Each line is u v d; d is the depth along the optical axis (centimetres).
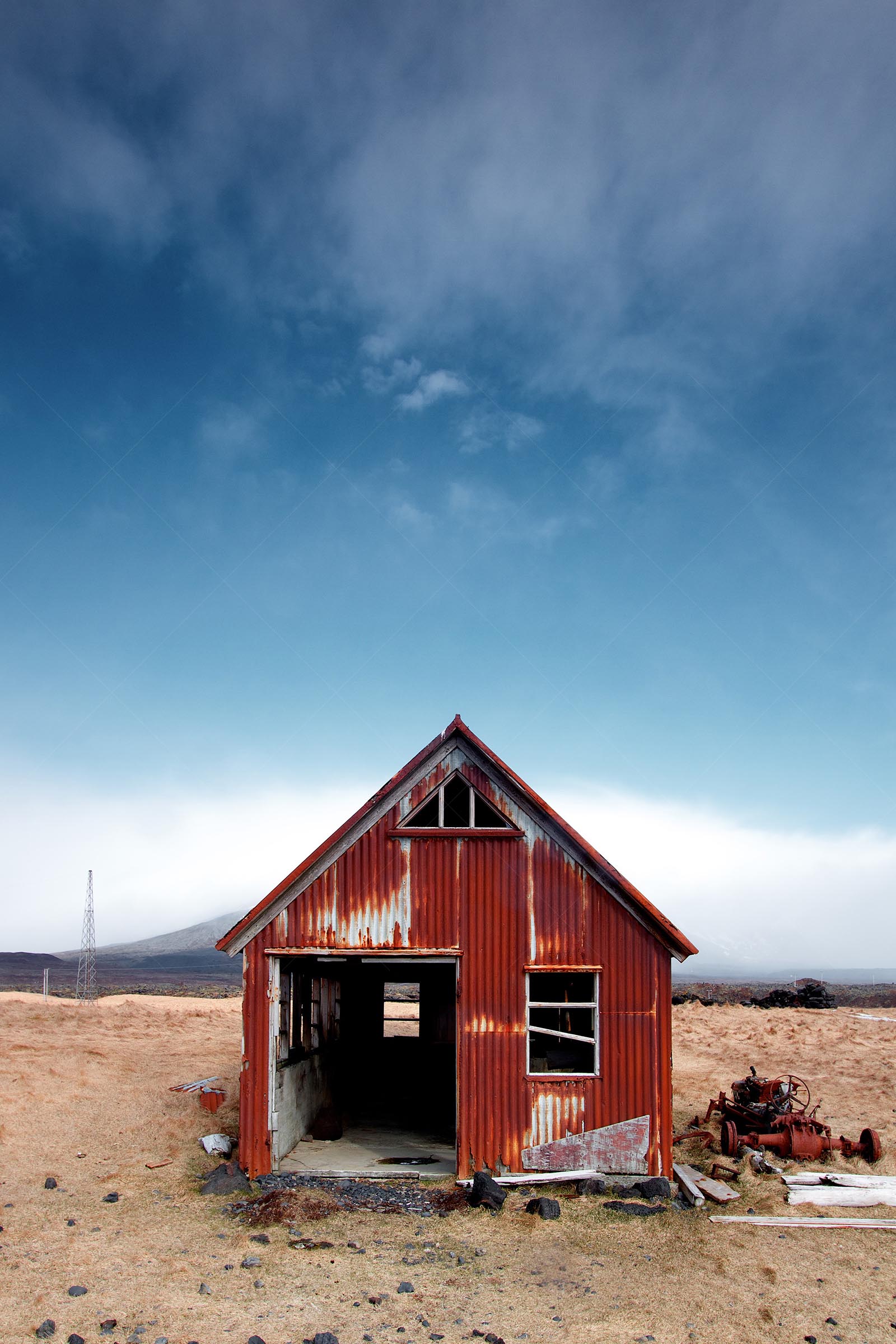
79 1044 2114
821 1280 902
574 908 1232
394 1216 1063
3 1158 1265
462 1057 1201
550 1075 1200
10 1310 789
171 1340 736
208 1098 1570
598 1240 994
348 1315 794
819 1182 1193
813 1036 2695
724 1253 967
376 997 2077
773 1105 1376
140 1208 1086
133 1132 1423
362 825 1249
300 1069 1409
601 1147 1184
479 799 1284
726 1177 1218
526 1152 1185
